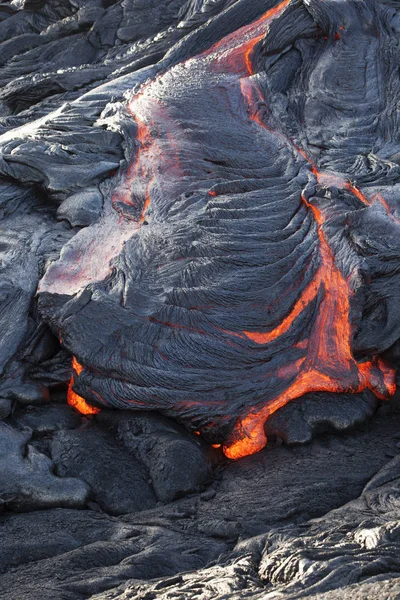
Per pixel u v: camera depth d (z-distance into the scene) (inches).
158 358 237.8
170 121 316.5
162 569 179.9
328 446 232.2
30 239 276.4
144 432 230.8
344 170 304.2
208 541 192.4
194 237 260.8
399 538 161.0
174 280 249.0
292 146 313.4
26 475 211.5
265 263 255.6
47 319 245.0
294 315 251.6
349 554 157.9
